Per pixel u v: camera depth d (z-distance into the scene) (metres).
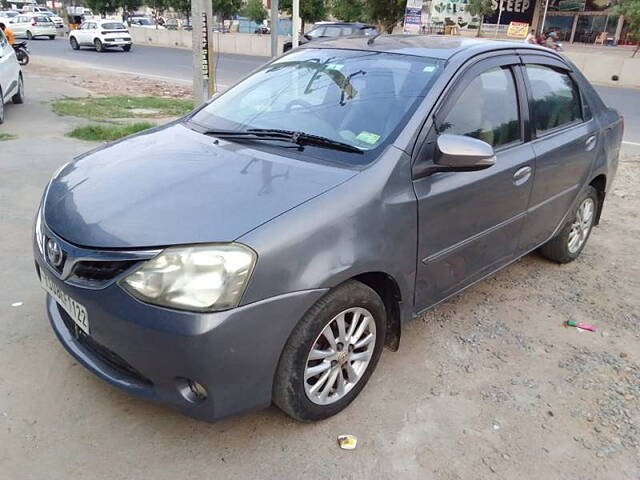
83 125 8.98
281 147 2.88
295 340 2.36
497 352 3.34
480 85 3.21
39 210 2.81
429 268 2.95
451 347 3.36
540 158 3.61
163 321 2.12
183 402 2.26
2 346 3.09
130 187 2.55
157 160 2.81
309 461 2.46
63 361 3.00
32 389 2.78
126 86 15.11
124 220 2.32
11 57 10.09
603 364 3.28
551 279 4.38
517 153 3.45
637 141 9.83
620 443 2.66
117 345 2.26
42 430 2.54
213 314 2.11
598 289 4.25
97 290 2.24
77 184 2.71
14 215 4.92
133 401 2.75
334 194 2.44
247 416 2.69
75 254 2.30
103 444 2.49
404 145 2.72
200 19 8.37
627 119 12.13
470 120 3.12
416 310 3.00
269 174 2.57
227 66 21.00
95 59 23.73
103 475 2.33
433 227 2.87
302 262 2.27
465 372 3.13
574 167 4.07
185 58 25.44
